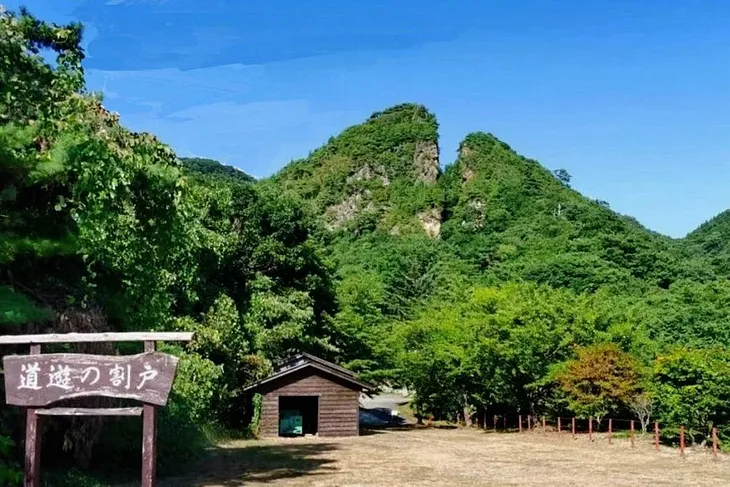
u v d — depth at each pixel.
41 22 14.07
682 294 46.44
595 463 19.69
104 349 12.96
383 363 37.31
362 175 138.88
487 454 21.94
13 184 11.72
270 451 22.42
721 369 22.52
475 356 31.27
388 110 158.62
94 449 16.12
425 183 134.38
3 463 9.94
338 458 20.48
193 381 21.28
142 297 15.00
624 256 66.56
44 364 7.64
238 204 31.44
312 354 33.88
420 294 65.62
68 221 13.12
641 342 30.77
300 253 32.31
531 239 85.31
